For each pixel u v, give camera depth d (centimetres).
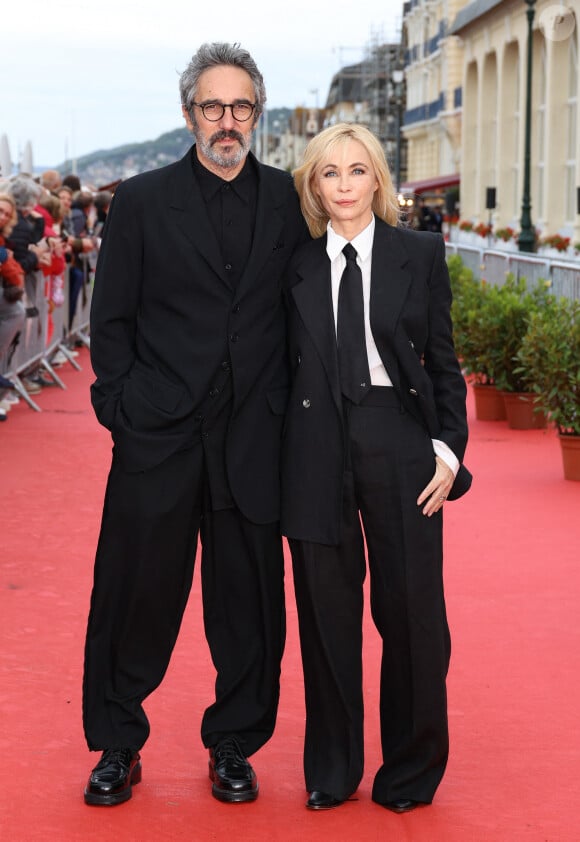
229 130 371
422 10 6462
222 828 371
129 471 380
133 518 383
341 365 371
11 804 384
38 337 1273
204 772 411
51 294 1288
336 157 369
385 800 384
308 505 372
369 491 372
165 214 378
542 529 756
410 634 375
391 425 372
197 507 392
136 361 389
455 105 5250
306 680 388
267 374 383
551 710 468
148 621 391
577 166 3042
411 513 372
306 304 374
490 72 4125
